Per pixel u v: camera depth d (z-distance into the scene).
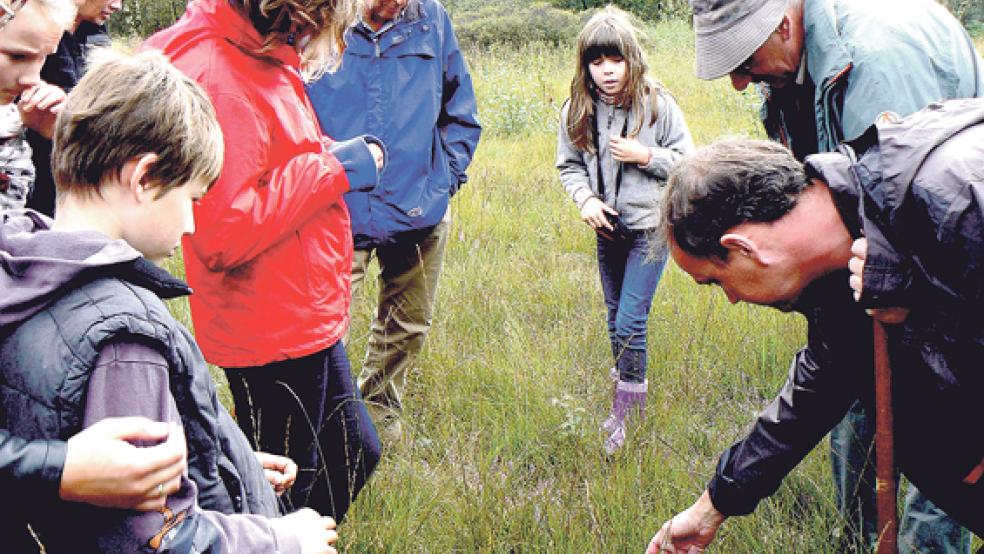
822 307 1.81
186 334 1.50
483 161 8.79
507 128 10.86
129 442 1.26
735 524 2.66
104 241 1.34
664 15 23.95
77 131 1.40
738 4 2.42
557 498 2.86
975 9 11.77
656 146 3.54
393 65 3.22
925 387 1.70
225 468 1.62
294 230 2.20
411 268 3.46
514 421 3.50
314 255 2.26
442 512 2.85
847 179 1.60
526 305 4.82
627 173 3.52
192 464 1.49
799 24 2.44
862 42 2.26
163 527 1.32
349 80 3.20
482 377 3.89
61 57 3.30
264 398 2.35
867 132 1.61
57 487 1.22
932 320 1.53
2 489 1.26
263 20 2.06
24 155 2.51
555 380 3.84
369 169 2.33
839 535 2.58
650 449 3.04
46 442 1.23
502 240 6.07
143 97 1.42
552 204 7.04
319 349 2.29
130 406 1.29
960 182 1.41
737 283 1.75
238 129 2.04
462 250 5.66
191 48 2.08
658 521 2.72
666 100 3.58
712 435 3.43
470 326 4.46
